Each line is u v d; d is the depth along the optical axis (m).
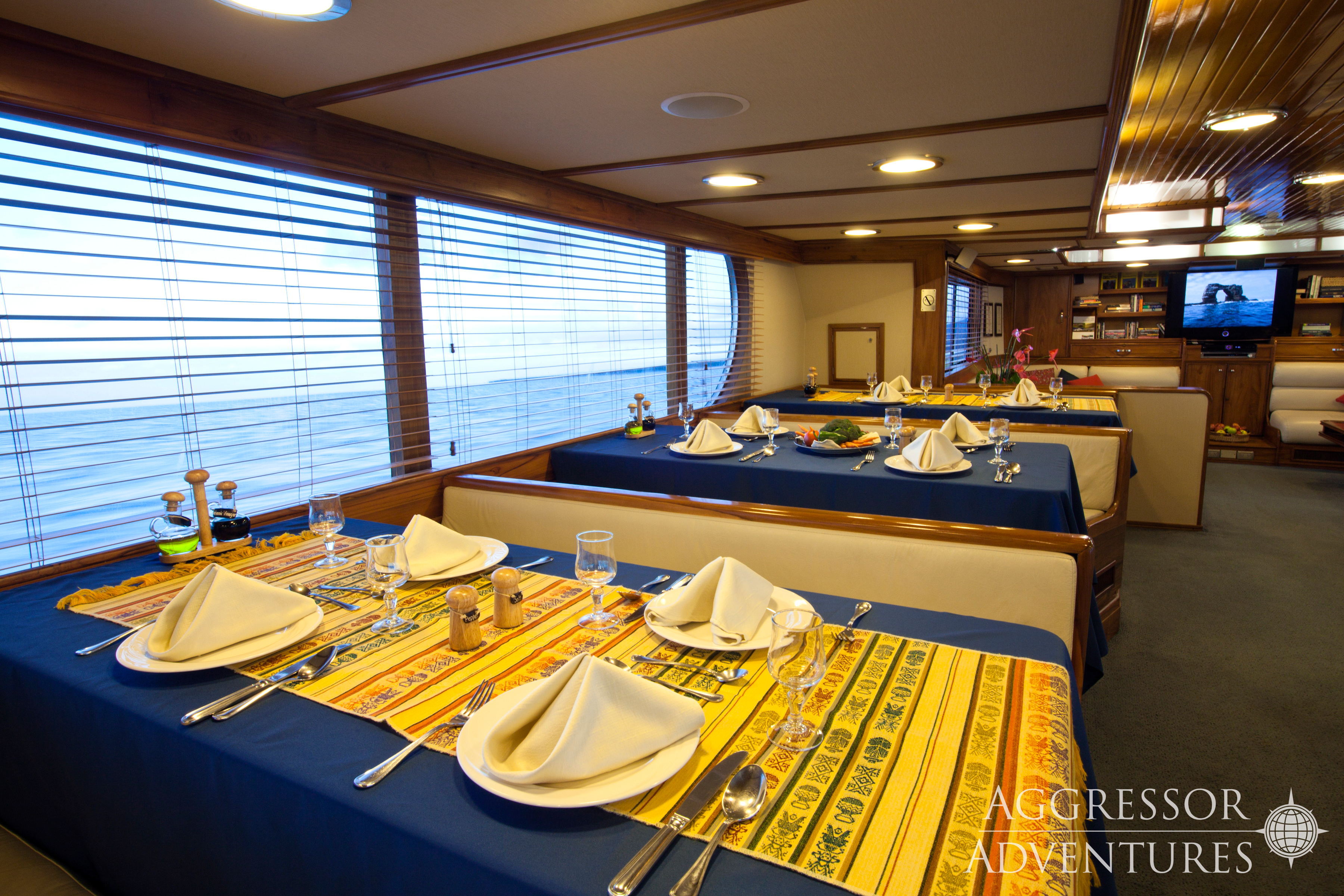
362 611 1.48
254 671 1.22
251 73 1.88
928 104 2.22
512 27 1.61
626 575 1.70
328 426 2.46
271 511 2.27
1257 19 1.95
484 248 3.08
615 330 4.02
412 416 2.77
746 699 1.09
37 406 1.65
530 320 3.36
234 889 1.04
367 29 1.61
